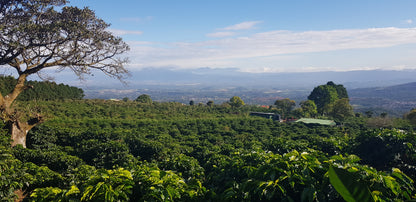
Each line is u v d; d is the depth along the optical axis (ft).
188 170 31.45
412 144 28.60
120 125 112.98
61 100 169.99
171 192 16.65
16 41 45.57
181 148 61.05
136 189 16.94
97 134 63.10
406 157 28.43
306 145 36.06
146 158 54.75
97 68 57.21
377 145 31.30
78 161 42.55
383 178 16.62
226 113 201.46
